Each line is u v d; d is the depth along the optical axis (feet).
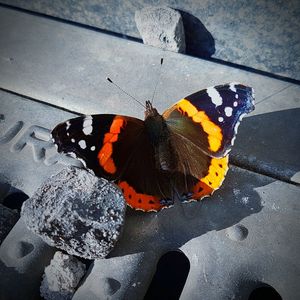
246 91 0.25
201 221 0.26
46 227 0.23
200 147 0.26
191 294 0.23
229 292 0.23
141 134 0.28
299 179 0.28
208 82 0.33
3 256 0.25
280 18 0.32
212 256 0.25
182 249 0.25
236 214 0.26
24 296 0.24
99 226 0.23
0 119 0.33
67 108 0.33
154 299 0.28
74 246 0.23
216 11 0.34
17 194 0.30
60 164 0.29
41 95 0.34
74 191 0.23
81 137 0.26
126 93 0.33
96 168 0.26
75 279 0.24
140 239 0.26
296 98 0.32
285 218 0.26
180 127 0.27
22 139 0.31
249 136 0.30
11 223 0.27
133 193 0.26
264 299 0.26
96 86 0.34
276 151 0.29
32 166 0.29
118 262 0.25
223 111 0.25
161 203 0.26
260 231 0.25
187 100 0.26
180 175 0.26
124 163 0.27
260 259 0.24
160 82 0.34
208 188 0.26
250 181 0.27
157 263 0.28
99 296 0.23
